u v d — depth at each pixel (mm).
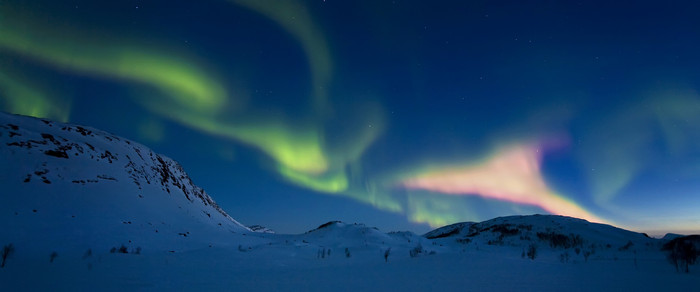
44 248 42812
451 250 82688
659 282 23750
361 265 35656
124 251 43875
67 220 54188
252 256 41562
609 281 23453
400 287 20609
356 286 21078
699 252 48781
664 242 118312
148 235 57688
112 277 22859
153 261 32594
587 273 28469
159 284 20859
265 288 20219
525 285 21156
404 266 33719
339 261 42094
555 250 107000
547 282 22438
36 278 21719
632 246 116312
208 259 36594
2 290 18031
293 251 50562
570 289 19781
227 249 45594
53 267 27312
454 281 22953
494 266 32938
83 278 22203
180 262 33125
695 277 28172
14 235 45375
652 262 50031
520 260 40969
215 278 24078
